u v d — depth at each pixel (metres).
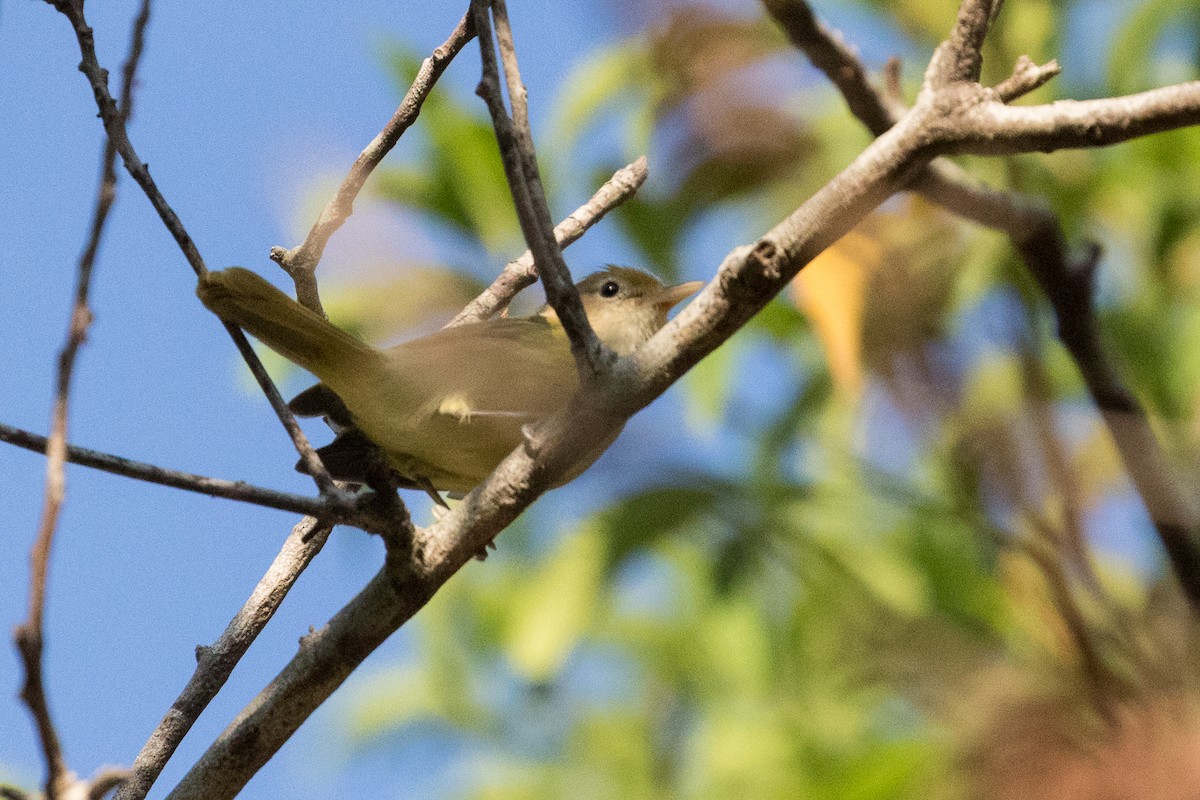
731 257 5.19
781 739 8.20
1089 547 3.08
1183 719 2.46
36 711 3.46
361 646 5.59
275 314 7.21
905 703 2.89
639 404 5.38
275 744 5.68
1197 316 8.45
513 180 5.25
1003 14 8.19
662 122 4.47
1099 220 9.14
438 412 7.89
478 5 5.30
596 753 12.14
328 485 5.20
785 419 8.11
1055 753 2.42
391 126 6.65
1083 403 7.70
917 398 3.17
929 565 7.05
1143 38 9.16
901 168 4.99
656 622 11.83
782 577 9.41
